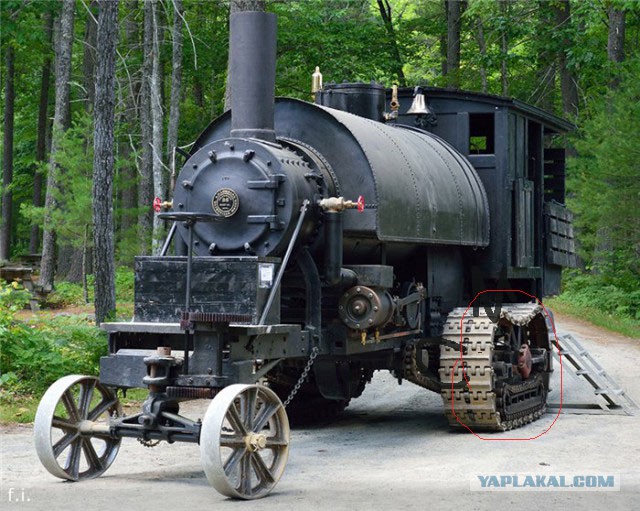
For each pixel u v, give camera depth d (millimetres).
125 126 28375
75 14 28594
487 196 11773
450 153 11430
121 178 23328
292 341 8305
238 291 7801
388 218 9227
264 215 8281
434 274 10641
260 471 7266
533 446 9422
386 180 9266
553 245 13305
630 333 21203
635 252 25469
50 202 23234
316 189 8797
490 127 12852
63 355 12297
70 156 22188
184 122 31953
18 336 12102
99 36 12891
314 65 29594
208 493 7262
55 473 7648
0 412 10695
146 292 8070
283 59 29875
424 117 11977
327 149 9258
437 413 11953
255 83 8812
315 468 8344
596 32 30859
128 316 15875
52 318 16391
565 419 11297
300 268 8727
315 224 8711
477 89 34344
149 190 25453
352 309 9070
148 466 8508
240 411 7277
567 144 29109
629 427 10648
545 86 32562
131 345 8180
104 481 7750
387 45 31359
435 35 36312
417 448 9383
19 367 11812
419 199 9836
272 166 8336
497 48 33000
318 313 8656
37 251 41250
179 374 7723
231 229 8398
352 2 33094
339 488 7426
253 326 7613
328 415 11641
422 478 7820
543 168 13695
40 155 34375
